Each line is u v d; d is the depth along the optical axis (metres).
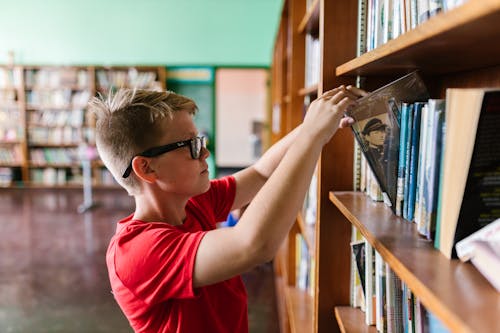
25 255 4.41
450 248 0.66
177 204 1.11
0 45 8.20
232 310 1.12
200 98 8.55
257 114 10.74
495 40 0.62
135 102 1.01
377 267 1.11
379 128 0.95
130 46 8.36
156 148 1.00
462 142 0.62
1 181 8.05
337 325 1.35
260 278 3.87
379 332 1.12
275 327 2.99
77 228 5.40
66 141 8.12
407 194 0.90
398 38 0.71
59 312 3.17
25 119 8.05
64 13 8.20
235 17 8.34
